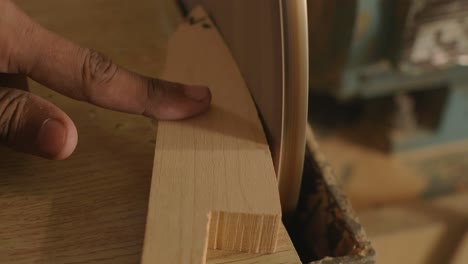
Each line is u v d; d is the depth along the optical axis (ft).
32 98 1.24
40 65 1.30
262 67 1.32
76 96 1.36
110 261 1.18
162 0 2.35
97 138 1.53
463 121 4.42
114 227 1.26
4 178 1.38
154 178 1.17
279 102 1.20
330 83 3.64
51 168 1.42
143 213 1.30
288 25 1.07
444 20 3.17
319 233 1.47
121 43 2.06
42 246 1.20
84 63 1.31
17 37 1.26
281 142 1.23
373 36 3.23
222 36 1.77
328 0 3.07
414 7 3.04
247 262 1.17
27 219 1.27
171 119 1.36
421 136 4.49
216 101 1.44
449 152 4.52
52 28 2.15
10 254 1.18
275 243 1.16
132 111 1.36
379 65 3.51
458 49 3.38
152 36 2.11
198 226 1.07
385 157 4.51
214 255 1.18
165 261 1.02
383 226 3.73
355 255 1.23
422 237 3.67
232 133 1.32
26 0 2.33
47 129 1.18
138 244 1.22
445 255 3.60
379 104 4.64
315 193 1.49
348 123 4.78
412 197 4.17
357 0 2.99
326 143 4.63
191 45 1.71
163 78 1.54
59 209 1.30
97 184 1.38
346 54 3.32
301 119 1.18
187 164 1.22
